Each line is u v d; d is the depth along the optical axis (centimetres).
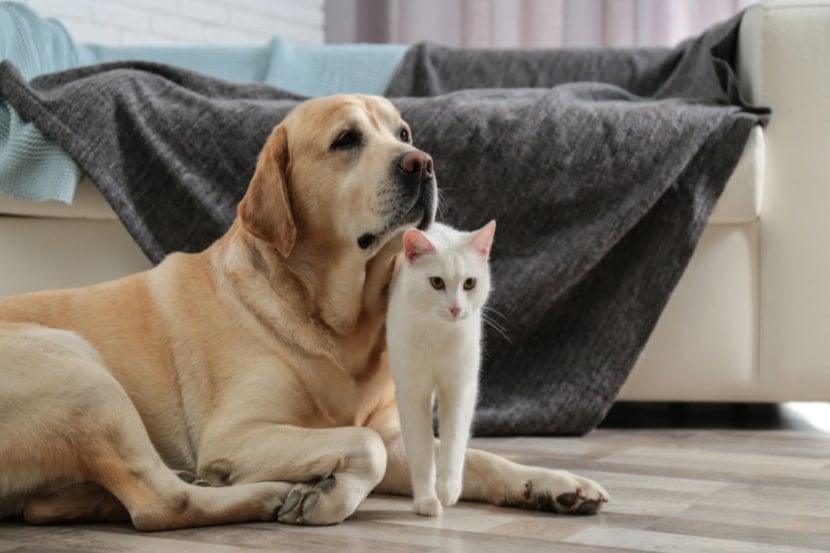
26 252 259
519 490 167
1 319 173
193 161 255
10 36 310
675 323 261
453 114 257
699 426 267
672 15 461
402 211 169
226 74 352
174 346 178
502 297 252
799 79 259
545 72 348
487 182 255
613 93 302
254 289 178
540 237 257
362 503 172
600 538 147
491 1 502
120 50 353
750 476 196
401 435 179
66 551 142
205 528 154
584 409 248
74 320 178
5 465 154
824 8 260
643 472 201
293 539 146
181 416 176
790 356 259
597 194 255
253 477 162
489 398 253
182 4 434
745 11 278
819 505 170
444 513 163
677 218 255
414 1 513
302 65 351
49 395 154
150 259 249
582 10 479
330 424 179
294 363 174
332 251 176
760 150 256
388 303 172
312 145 177
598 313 258
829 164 258
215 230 251
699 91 291
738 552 140
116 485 154
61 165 246
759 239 261
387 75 352
